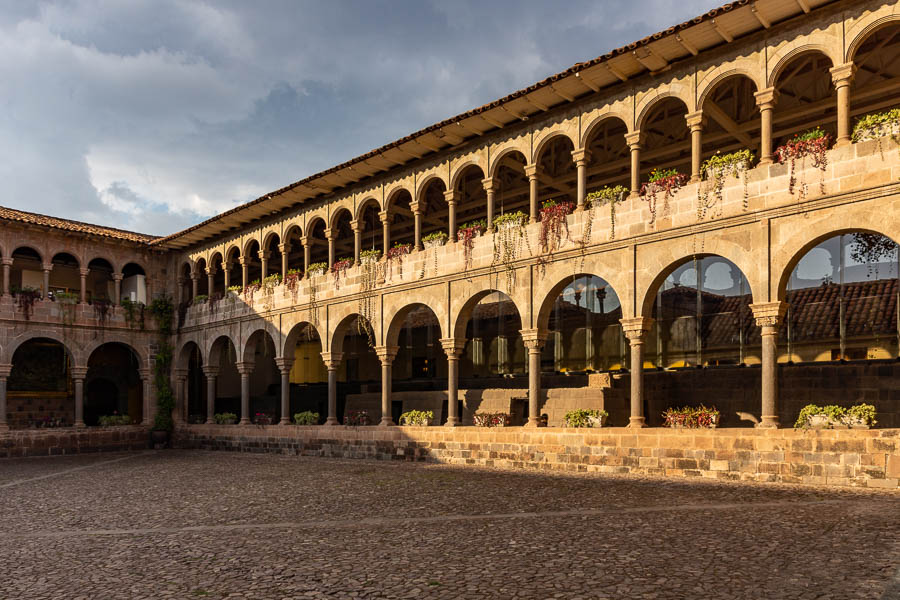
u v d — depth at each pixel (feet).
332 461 94.27
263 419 121.60
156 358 139.33
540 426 81.97
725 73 66.59
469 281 88.33
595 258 75.56
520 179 103.30
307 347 152.35
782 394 77.51
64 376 139.03
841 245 73.72
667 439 65.67
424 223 124.47
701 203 67.10
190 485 70.54
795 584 27.99
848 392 73.15
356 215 106.32
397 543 38.83
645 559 32.73
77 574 34.24
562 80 74.18
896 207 55.36
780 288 61.62
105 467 95.76
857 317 71.97
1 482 79.71
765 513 43.09
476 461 82.79
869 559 31.17
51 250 128.47
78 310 130.31
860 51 71.31
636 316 71.20
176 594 30.12
